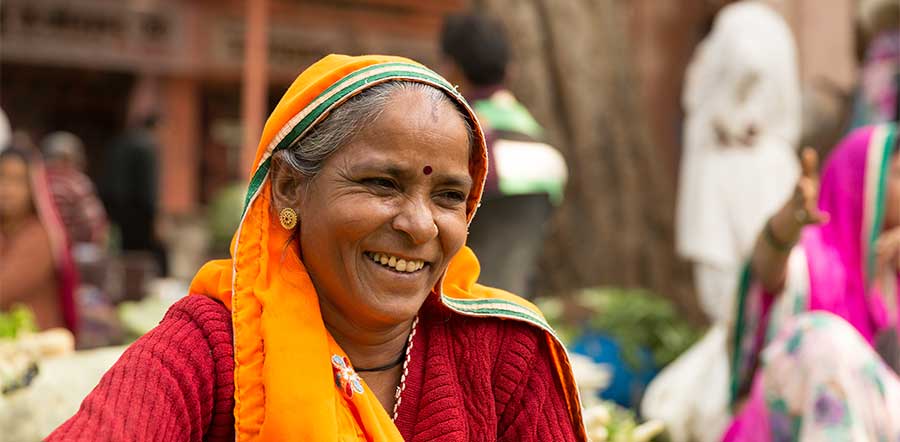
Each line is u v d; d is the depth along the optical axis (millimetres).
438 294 1668
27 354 3059
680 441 4176
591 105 7238
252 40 7414
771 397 2816
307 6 10625
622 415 3857
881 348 3158
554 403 1758
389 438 1532
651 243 7383
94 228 6828
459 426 1628
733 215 5680
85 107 13398
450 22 3734
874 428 2678
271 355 1477
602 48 7348
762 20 5754
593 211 7215
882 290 3205
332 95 1501
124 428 1335
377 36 10711
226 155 12977
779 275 3131
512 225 3500
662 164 8344
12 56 11195
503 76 3670
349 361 1566
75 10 11234
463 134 1534
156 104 11789
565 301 6406
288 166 1549
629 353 5434
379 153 1482
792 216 2984
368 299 1527
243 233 1564
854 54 8477
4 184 4375
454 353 1695
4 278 4363
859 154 3234
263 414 1463
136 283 6383
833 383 2678
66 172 6926
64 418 2926
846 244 3215
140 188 9391
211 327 1510
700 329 7211
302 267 1567
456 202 1559
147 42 11383
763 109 5652
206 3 11414
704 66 5918
